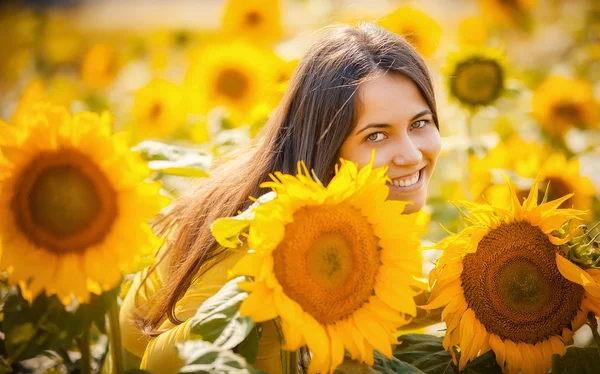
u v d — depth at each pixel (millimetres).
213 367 1292
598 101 3650
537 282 1645
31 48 5832
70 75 5801
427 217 2650
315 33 2123
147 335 1800
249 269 1314
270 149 1947
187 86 3541
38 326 1315
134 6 9648
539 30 5043
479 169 2824
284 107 1950
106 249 1296
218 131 3512
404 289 1431
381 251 1447
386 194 1435
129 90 4523
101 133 1274
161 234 2045
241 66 3459
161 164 1411
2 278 1439
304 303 1375
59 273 1285
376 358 1584
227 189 1945
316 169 1866
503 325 1660
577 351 1683
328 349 1368
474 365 1715
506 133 3537
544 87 3580
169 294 1780
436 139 1908
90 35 7406
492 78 3092
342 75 1830
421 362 1744
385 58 1850
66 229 1282
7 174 1269
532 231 1646
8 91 5332
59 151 1284
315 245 1387
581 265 1649
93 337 1967
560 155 2721
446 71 3137
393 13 3512
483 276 1645
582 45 5074
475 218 1681
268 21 4188
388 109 1806
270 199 1394
